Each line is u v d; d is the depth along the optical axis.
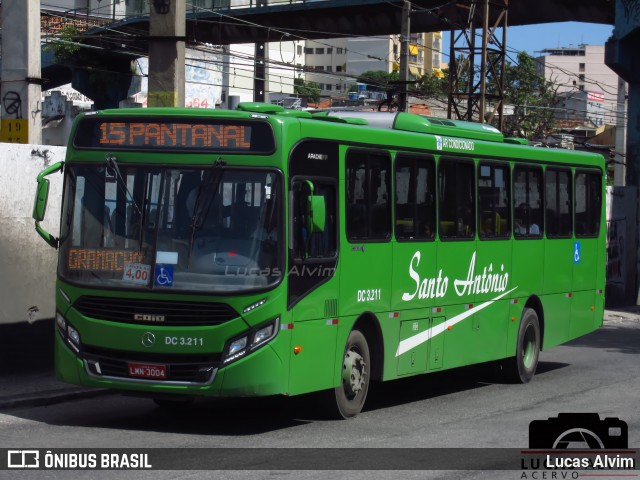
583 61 148.25
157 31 15.42
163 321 9.52
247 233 9.55
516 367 14.59
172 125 9.83
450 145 12.78
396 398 13.02
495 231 13.96
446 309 12.73
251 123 9.70
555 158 15.73
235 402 12.02
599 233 17.36
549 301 15.60
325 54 123.12
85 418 10.62
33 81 15.70
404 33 29.16
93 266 9.85
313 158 10.12
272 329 9.49
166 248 9.61
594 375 15.85
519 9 34.19
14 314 12.45
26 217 12.59
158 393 9.59
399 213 11.68
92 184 10.02
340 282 10.49
